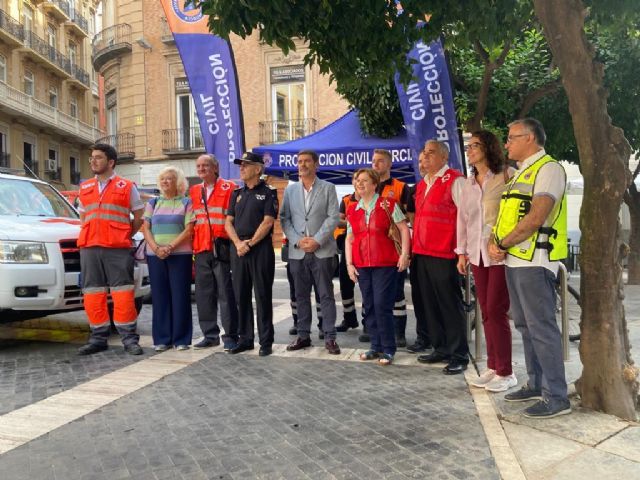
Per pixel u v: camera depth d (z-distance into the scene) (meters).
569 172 17.22
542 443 3.25
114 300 5.73
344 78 5.28
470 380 4.54
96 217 5.66
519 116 8.11
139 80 24.83
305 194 5.57
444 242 4.75
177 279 5.77
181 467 3.05
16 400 4.21
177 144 24.53
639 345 5.56
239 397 4.20
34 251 5.64
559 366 3.64
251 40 23.00
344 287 6.72
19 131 28.20
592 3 4.89
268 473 2.96
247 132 23.22
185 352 5.70
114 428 3.62
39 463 3.12
